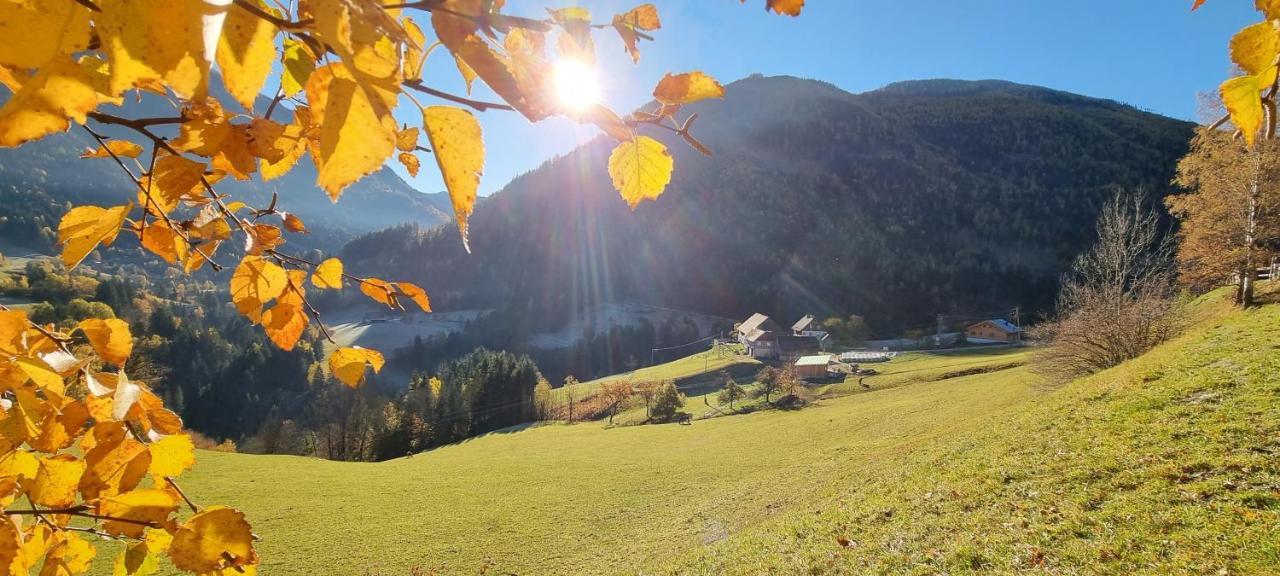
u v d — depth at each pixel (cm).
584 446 4012
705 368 7250
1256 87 72
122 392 77
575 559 1748
